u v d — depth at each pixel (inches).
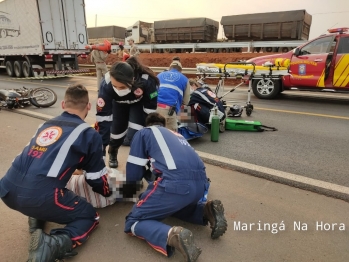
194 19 787.4
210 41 829.8
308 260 81.5
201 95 191.2
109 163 139.0
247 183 126.3
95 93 379.6
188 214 93.3
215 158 153.6
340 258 82.4
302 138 193.2
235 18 712.4
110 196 100.0
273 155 160.6
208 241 88.7
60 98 337.7
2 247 84.8
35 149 79.7
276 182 127.6
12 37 555.5
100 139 86.7
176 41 845.8
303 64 321.1
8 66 601.0
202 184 84.0
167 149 82.7
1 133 195.9
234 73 243.9
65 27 522.3
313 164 148.3
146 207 81.2
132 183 95.3
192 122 180.5
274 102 327.9
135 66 109.3
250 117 253.1
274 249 85.8
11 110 266.1
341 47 299.3
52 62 553.6
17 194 76.5
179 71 159.3
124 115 126.0
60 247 73.1
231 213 103.1
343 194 116.0
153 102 116.2
